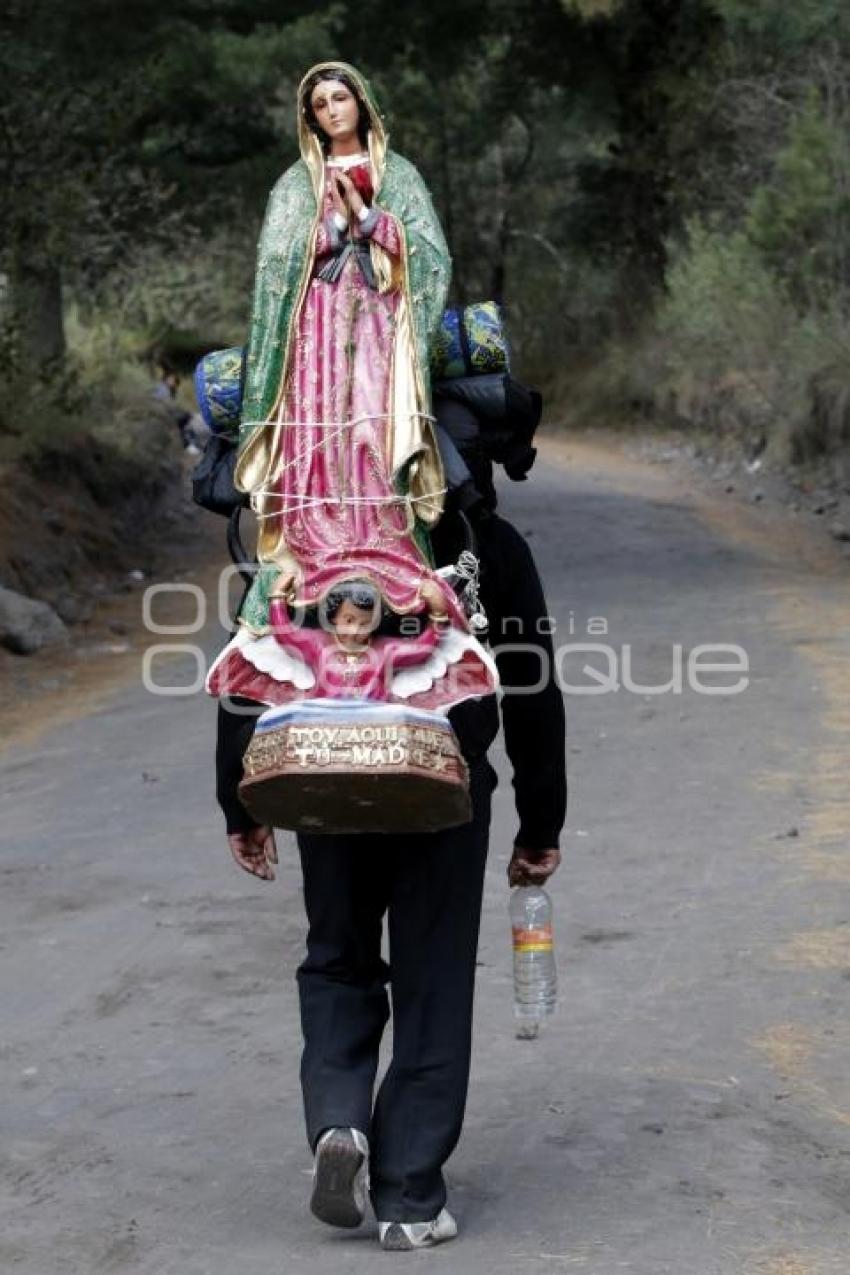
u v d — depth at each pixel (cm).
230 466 695
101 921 1184
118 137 3741
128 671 2356
